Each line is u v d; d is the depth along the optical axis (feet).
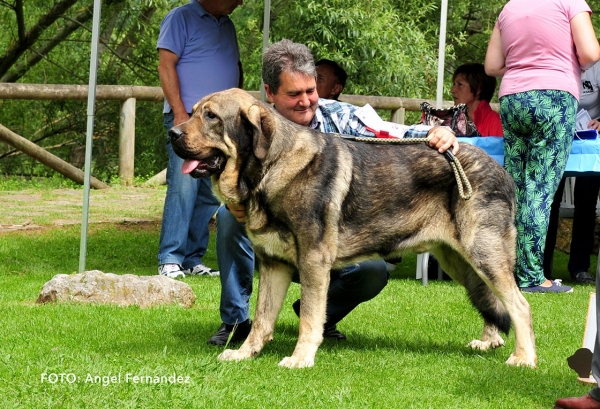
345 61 48.37
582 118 25.16
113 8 56.95
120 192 44.65
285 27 51.03
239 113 13.97
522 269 23.88
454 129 24.07
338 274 16.79
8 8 57.11
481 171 15.11
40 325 17.33
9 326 17.20
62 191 44.45
